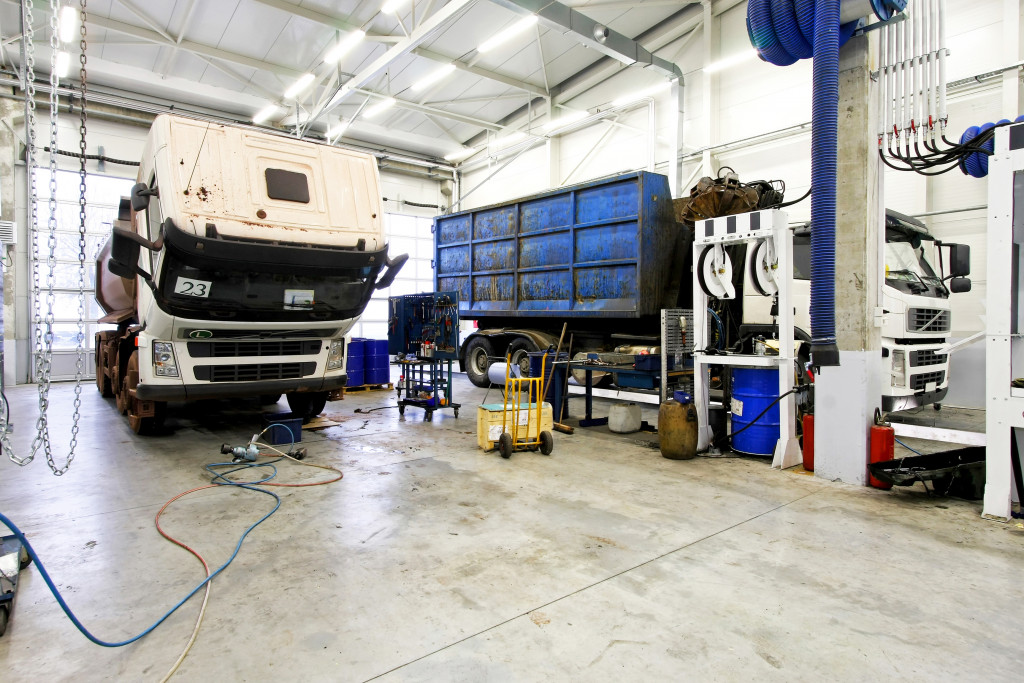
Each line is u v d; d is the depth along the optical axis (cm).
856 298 422
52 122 268
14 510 360
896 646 209
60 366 1174
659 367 594
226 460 493
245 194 455
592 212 765
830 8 357
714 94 990
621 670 194
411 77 1207
